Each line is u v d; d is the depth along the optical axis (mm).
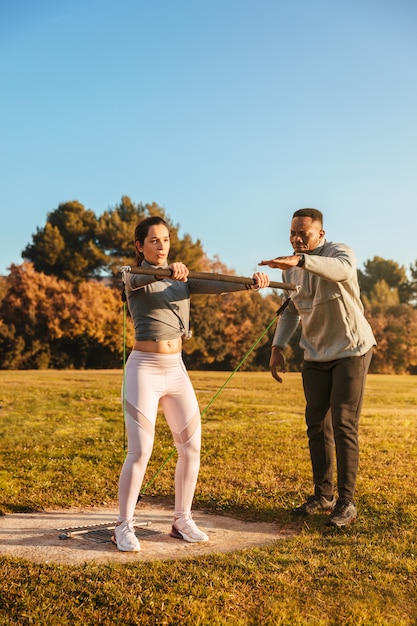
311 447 5051
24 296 39406
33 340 38656
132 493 4043
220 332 42594
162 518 4855
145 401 4074
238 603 3195
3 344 37938
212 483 5891
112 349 40281
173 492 5660
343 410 4738
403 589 3402
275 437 8961
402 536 4289
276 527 4609
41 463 6867
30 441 8539
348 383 4750
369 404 15516
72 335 39500
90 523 4652
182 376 4246
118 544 3975
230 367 42844
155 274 3795
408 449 7906
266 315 43656
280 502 5230
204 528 4531
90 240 43688
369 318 46344
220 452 7613
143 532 4422
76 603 3162
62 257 43031
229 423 10758
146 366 4121
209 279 3984
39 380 22469
